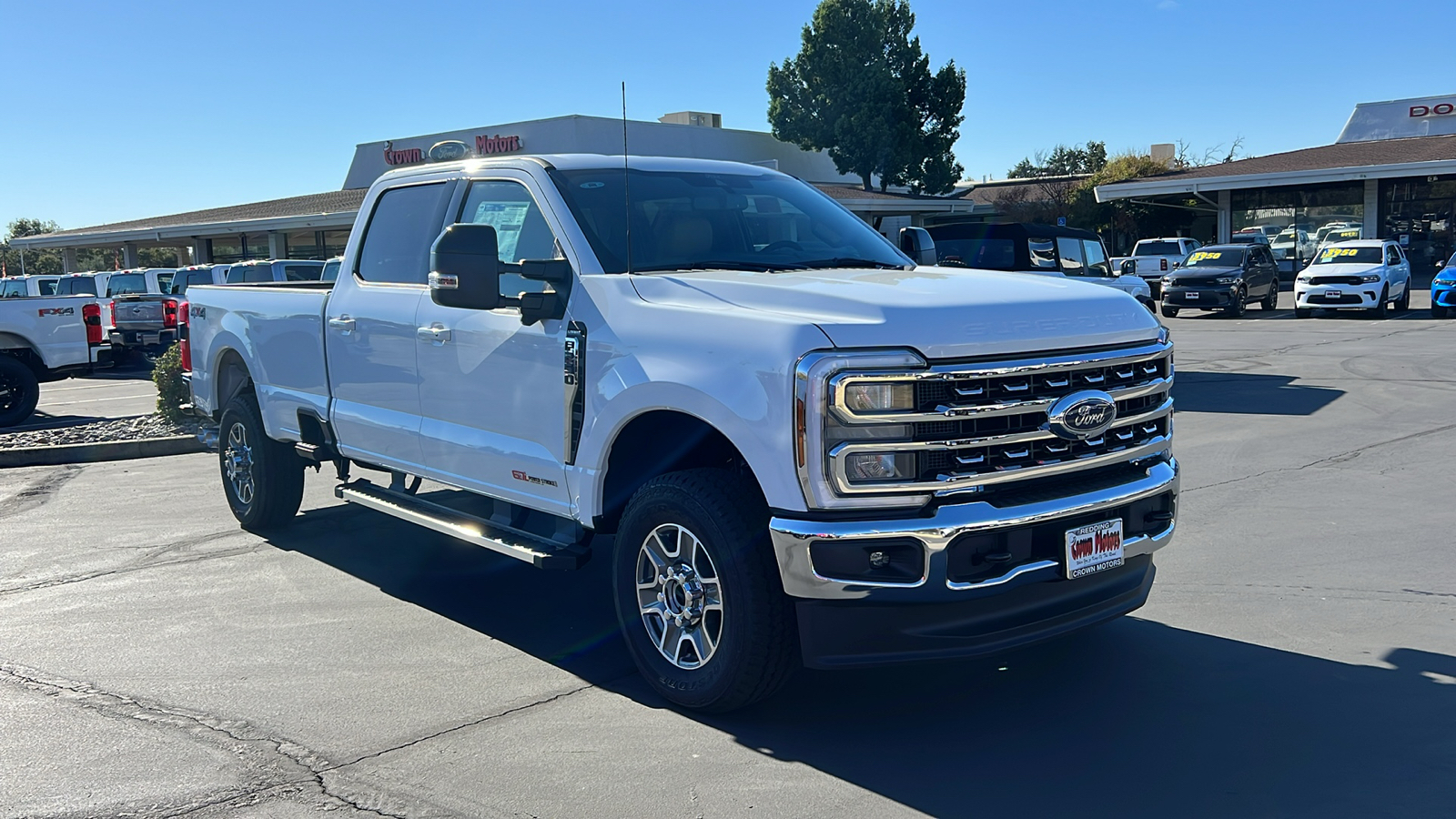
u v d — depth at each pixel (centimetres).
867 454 367
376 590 600
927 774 368
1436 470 827
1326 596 545
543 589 601
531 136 3241
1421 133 3809
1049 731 401
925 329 373
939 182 4731
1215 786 355
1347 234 3447
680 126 3512
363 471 934
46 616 559
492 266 450
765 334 382
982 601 381
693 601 420
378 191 605
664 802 352
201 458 1072
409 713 429
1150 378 431
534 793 360
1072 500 394
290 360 652
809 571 370
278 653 499
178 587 609
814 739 399
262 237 4316
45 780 375
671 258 480
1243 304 2538
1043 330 393
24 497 888
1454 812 336
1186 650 478
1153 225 4503
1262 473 837
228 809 352
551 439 468
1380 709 413
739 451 405
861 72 4456
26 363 1393
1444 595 543
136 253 4591
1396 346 1753
